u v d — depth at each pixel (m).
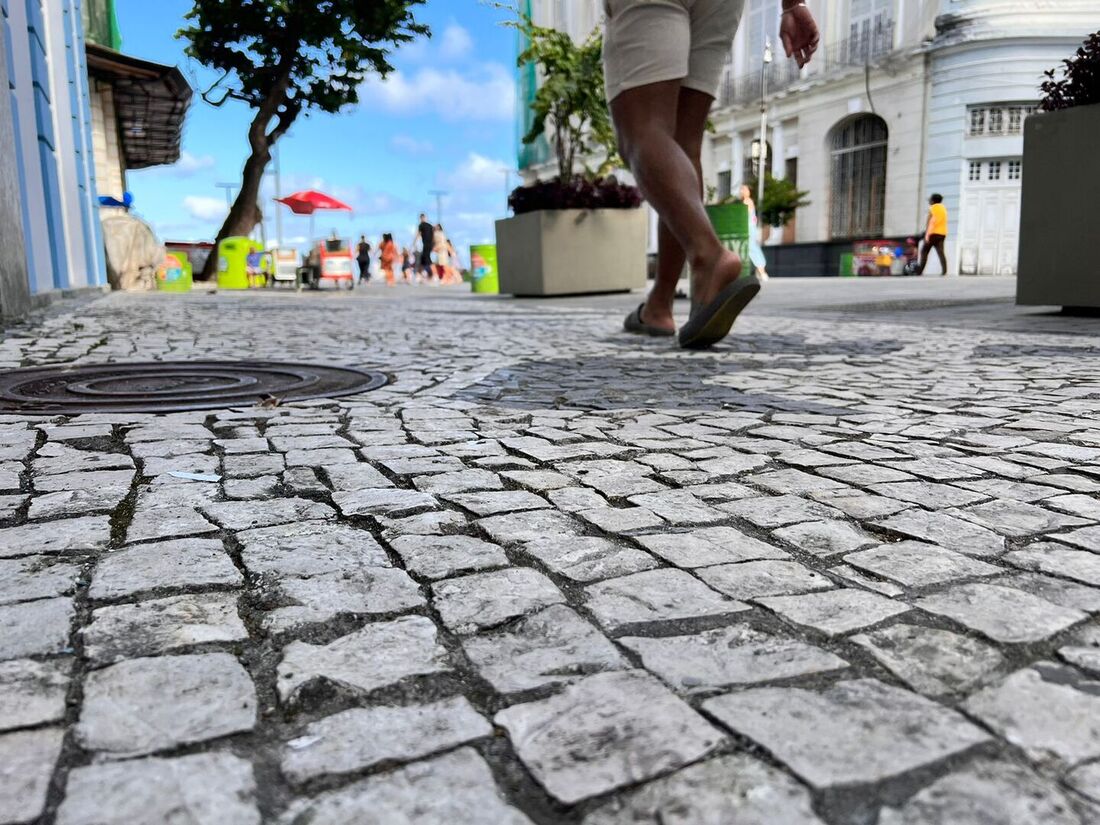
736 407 2.76
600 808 0.75
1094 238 5.52
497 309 8.48
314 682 0.97
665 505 1.66
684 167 3.99
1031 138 5.71
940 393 2.98
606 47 3.97
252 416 2.60
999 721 0.88
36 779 0.79
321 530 1.51
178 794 0.77
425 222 26.44
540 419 2.56
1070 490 1.74
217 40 17.75
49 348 4.48
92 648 1.05
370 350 4.55
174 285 16.25
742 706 0.91
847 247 28.75
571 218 10.92
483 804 0.76
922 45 24.94
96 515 1.59
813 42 4.31
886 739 0.85
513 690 0.95
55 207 8.35
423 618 1.15
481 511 1.62
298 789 0.78
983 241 24.91
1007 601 1.18
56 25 9.15
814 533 1.49
